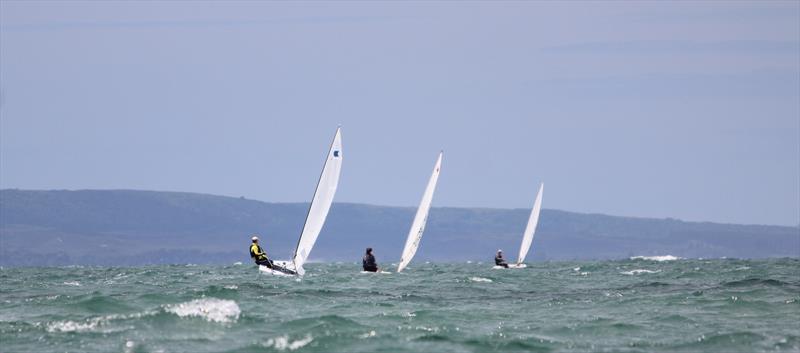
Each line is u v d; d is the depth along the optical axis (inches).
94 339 3919.8
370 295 6264.8
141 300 5383.9
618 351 3860.7
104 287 7086.6
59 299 5457.7
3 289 6899.6
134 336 3983.8
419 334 4133.9
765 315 4921.3
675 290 6786.4
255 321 4414.4
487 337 4121.6
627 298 5994.1
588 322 4672.7
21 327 4163.4
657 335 4264.3
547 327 4495.6
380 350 3786.9
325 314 4879.4
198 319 4377.5
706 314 4990.2
